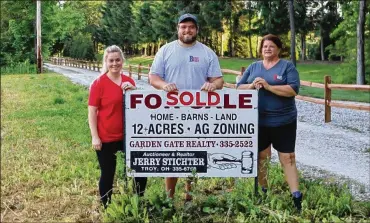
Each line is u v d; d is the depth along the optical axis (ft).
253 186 18.28
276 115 17.26
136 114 16.70
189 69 16.89
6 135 32.19
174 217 15.88
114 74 16.87
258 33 195.21
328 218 15.88
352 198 18.52
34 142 29.71
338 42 112.57
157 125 16.72
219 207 16.89
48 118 40.11
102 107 16.85
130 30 262.67
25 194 19.38
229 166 16.85
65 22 159.43
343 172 24.08
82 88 72.18
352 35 107.76
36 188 19.99
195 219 16.39
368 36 104.63
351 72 104.88
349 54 107.04
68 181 21.09
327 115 42.45
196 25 16.93
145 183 17.83
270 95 17.28
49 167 23.34
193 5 203.41
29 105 49.93
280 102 17.25
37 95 60.85
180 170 16.88
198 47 17.16
